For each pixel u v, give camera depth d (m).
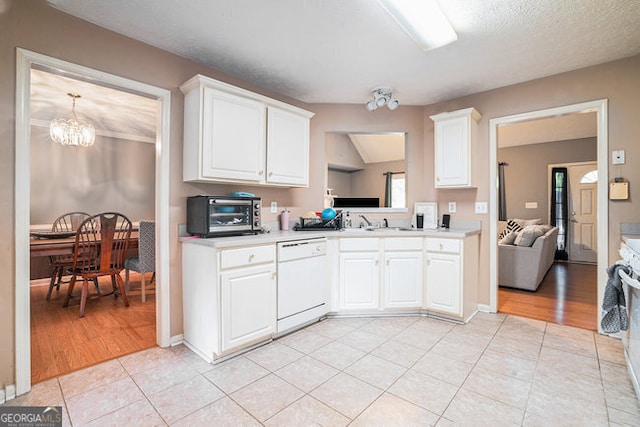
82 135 3.91
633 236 2.33
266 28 2.05
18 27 1.72
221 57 2.44
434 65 2.57
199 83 2.21
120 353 2.24
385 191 7.36
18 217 1.73
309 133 3.16
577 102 2.64
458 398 1.70
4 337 1.70
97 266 3.35
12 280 1.72
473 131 3.03
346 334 2.55
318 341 2.42
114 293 3.55
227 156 2.35
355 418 1.54
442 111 3.38
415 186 3.51
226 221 2.38
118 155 5.11
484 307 3.12
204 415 1.57
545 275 4.73
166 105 2.32
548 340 2.44
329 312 2.93
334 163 6.92
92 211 4.84
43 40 1.80
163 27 2.04
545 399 1.69
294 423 1.51
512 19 1.93
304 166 2.96
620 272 1.63
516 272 3.96
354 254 2.89
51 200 4.49
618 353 2.21
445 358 2.15
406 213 3.51
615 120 2.48
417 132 3.51
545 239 3.93
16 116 1.71
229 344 2.09
